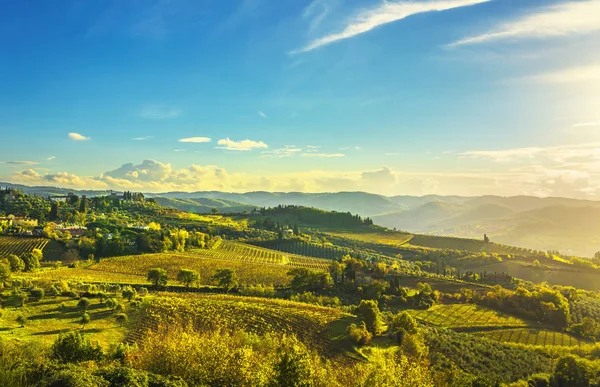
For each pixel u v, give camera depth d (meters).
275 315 95.56
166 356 35.84
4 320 75.25
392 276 179.00
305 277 149.62
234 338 65.38
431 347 85.69
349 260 189.25
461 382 61.56
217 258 195.62
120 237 198.38
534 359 89.25
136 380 26.02
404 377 40.72
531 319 138.62
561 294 158.00
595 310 157.25
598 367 83.69
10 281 101.06
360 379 41.44
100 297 97.38
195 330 81.50
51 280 111.25
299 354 33.12
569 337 124.19
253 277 162.62
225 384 33.81
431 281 176.38
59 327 76.94
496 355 86.69
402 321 93.12
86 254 174.50
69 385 23.11
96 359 47.12
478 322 129.88
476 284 176.12
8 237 183.38
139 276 150.25
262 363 36.28
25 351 35.16
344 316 101.19
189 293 123.50
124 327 81.69
